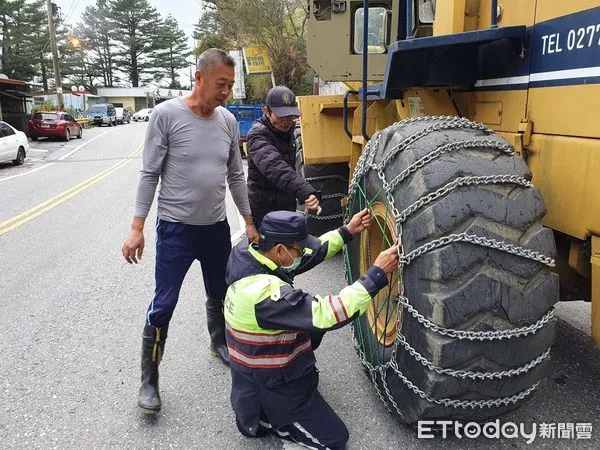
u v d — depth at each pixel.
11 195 11.11
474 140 2.45
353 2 4.95
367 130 4.52
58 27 65.12
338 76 5.07
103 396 3.28
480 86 3.05
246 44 25.67
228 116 3.20
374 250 3.17
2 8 55.72
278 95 3.66
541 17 2.50
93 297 4.98
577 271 2.58
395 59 3.06
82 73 75.56
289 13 24.34
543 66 2.50
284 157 3.88
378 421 2.92
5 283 5.41
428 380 2.31
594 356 3.61
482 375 2.26
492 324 2.21
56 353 3.85
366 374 3.21
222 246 3.31
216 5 26.86
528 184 2.33
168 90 74.94
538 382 2.42
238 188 3.43
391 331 2.69
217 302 3.55
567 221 2.38
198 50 32.72
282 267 2.57
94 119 43.31
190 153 2.97
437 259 2.20
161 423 2.99
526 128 2.60
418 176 2.35
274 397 2.59
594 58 2.19
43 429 2.95
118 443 2.83
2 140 16.69
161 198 3.05
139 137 30.33
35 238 7.28
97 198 10.55
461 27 3.04
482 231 2.21
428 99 3.41
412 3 3.65
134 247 2.99
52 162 18.56
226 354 3.62
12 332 4.22
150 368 3.09
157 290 3.09
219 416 3.05
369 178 2.86
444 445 2.70
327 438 2.63
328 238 2.90
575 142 2.31
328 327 2.37
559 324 4.12
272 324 2.44
